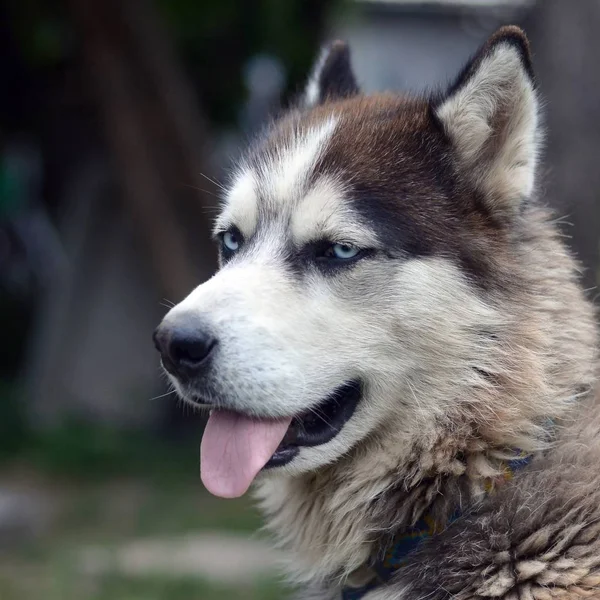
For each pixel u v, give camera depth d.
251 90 3.06
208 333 1.03
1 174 3.72
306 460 1.05
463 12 4.29
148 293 2.80
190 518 2.05
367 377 1.06
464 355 1.04
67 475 2.43
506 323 1.05
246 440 1.04
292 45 2.90
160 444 2.65
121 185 2.52
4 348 3.55
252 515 2.06
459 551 1.02
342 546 1.07
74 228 2.93
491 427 1.04
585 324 1.07
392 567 1.06
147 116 2.35
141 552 1.80
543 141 1.14
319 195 1.07
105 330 2.82
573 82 1.62
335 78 1.24
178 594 1.54
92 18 2.26
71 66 2.79
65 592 1.55
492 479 1.03
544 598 0.99
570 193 1.59
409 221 1.06
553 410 1.04
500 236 1.07
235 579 1.60
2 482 2.30
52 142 3.21
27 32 2.81
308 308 1.05
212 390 1.03
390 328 1.05
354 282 1.06
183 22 2.78
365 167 1.08
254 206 1.10
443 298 1.05
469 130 1.07
